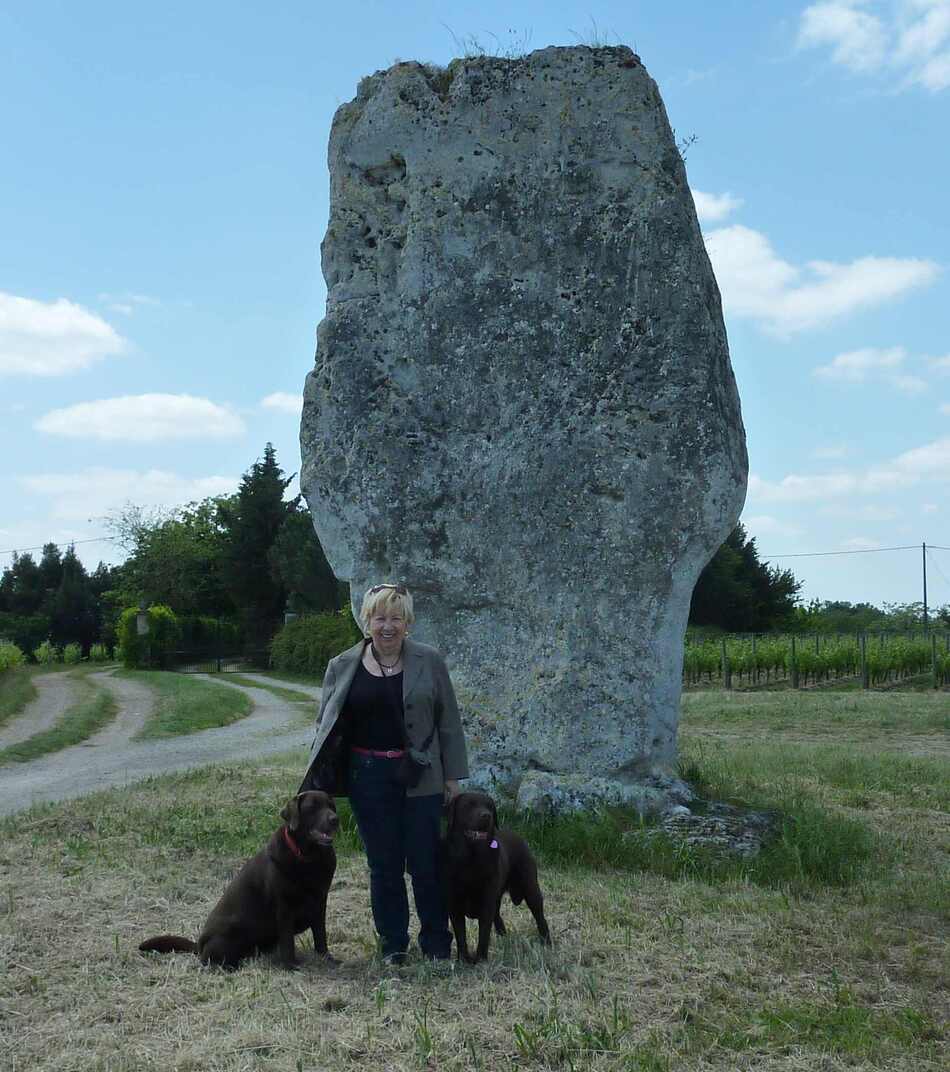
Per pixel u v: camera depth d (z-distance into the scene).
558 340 9.37
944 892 7.47
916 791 11.82
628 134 9.48
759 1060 4.52
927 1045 4.80
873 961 6.05
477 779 9.18
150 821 9.76
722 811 8.98
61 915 6.61
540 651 9.25
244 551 60.25
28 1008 5.04
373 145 9.88
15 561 83.56
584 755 9.10
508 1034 4.62
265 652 54.50
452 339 9.50
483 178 9.61
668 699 9.27
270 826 9.41
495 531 9.31
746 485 9.42
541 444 9.29
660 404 9.17
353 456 9.50
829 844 8.20
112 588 77.06
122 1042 4.59
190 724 24.59
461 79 9.74
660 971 5.61
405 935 5.76
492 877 5.59
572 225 9.45
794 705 22.12
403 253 9.67
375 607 5.71
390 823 5.72
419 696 5.71
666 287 9.25
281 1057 4.38
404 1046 4.47
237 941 5.64
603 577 9.20
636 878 7.68
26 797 13.48
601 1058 4.37
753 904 7.03
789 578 66.94
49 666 59.53
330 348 9.68
